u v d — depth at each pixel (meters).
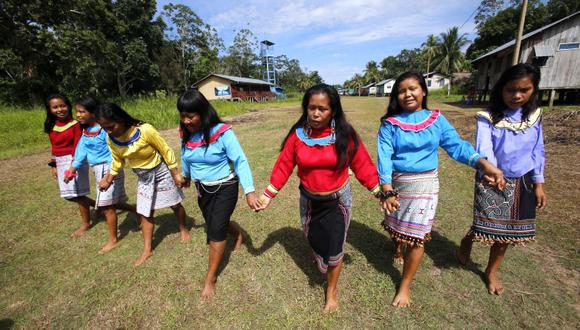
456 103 23.44
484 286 2.49
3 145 9.66
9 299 2.62
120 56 27.42
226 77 38.69
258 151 7.51
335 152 1.97
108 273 2.90
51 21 23.06
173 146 8.87
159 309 2.43
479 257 2.88
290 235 3.45
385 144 2.23
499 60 18.30
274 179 2.25
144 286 2.70
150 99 20.78
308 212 2.20
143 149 2.79
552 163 5.42
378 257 2.96
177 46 42.72
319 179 2.07
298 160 2.09
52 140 3.50
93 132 3.12
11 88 22.12
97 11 23.34
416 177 2.17
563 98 16.44
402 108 2.23
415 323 2.18
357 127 10.70
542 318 2.16
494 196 2.22
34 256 3.26
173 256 3.13
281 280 2.69
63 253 3.31
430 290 2.48
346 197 2.15
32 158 8.22
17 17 21.58
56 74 25.88
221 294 2.55
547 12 30.12
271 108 25.77
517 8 31.09
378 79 76.44
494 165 2.02
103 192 3.20
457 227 3.45
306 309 2.35
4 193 5.28
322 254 2.22
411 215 2.20
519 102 2.08
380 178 2.16
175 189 3.17
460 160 2.08
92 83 24.31
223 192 2.50
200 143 2.40
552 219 3.41
